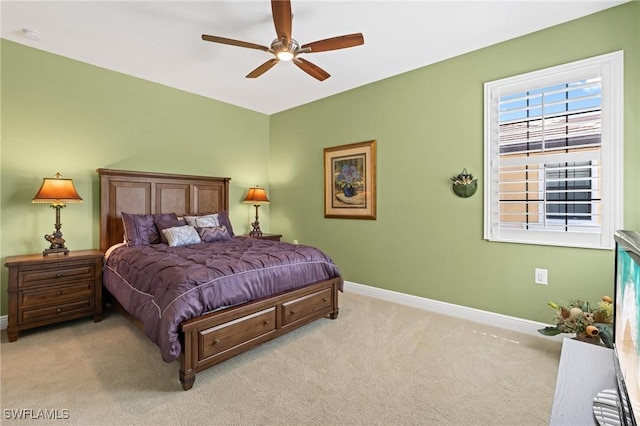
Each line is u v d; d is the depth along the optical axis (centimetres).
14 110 284
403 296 346
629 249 83
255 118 491
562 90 244
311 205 448
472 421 161
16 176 285
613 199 228
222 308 209
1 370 204
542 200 259
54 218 306
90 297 286
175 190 390
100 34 270
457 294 308
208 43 284
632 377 81
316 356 228
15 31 265
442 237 317
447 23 249
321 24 250
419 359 223
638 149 219
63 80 310
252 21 250
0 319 272
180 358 188
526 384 193
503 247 280
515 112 271
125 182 345
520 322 270
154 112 377
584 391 104
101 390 184
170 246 311
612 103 227
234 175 465
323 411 169
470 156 296
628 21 221
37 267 258
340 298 368
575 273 245
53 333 263
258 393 184
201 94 418
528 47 263
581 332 207
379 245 369
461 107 301
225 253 270
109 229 331
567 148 246
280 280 248
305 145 455
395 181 352
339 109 408
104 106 337
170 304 187
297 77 359
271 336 235
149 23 253
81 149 322
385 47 287
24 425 155
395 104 350
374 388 189
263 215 504
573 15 237
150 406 171
